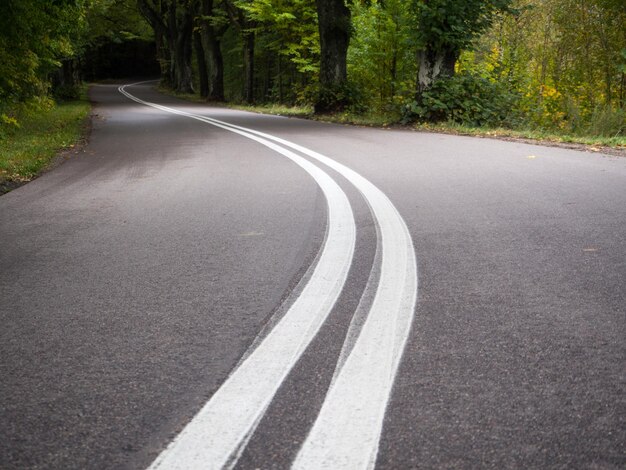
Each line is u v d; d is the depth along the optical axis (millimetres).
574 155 9195
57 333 2861
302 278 3578
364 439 1878
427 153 10039
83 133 17391
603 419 1956
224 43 58969
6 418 2062
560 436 1866
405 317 2902
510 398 2107
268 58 47844
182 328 2871
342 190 6707
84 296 3410
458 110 17281
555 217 4938
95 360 2537
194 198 6613
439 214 5234
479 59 27141
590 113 17859
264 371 2377
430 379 2268
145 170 9227
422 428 1932
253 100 42219
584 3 18594
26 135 16500
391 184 6969
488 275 3504
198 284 3551
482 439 1860
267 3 33219
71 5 16094
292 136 14469
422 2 17781
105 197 6953
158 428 1978
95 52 98312
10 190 8070
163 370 2418
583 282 3322
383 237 4496
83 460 1805
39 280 3766
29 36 16625
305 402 2119
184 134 15812
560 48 20234
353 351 2533
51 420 2043
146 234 4953
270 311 3055
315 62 34750
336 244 4340
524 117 18547
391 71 26016
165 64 69250
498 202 5652
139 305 3223
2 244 4816
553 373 2287
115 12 63906
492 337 2639
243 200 6352
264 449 1841
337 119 21891
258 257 4094
